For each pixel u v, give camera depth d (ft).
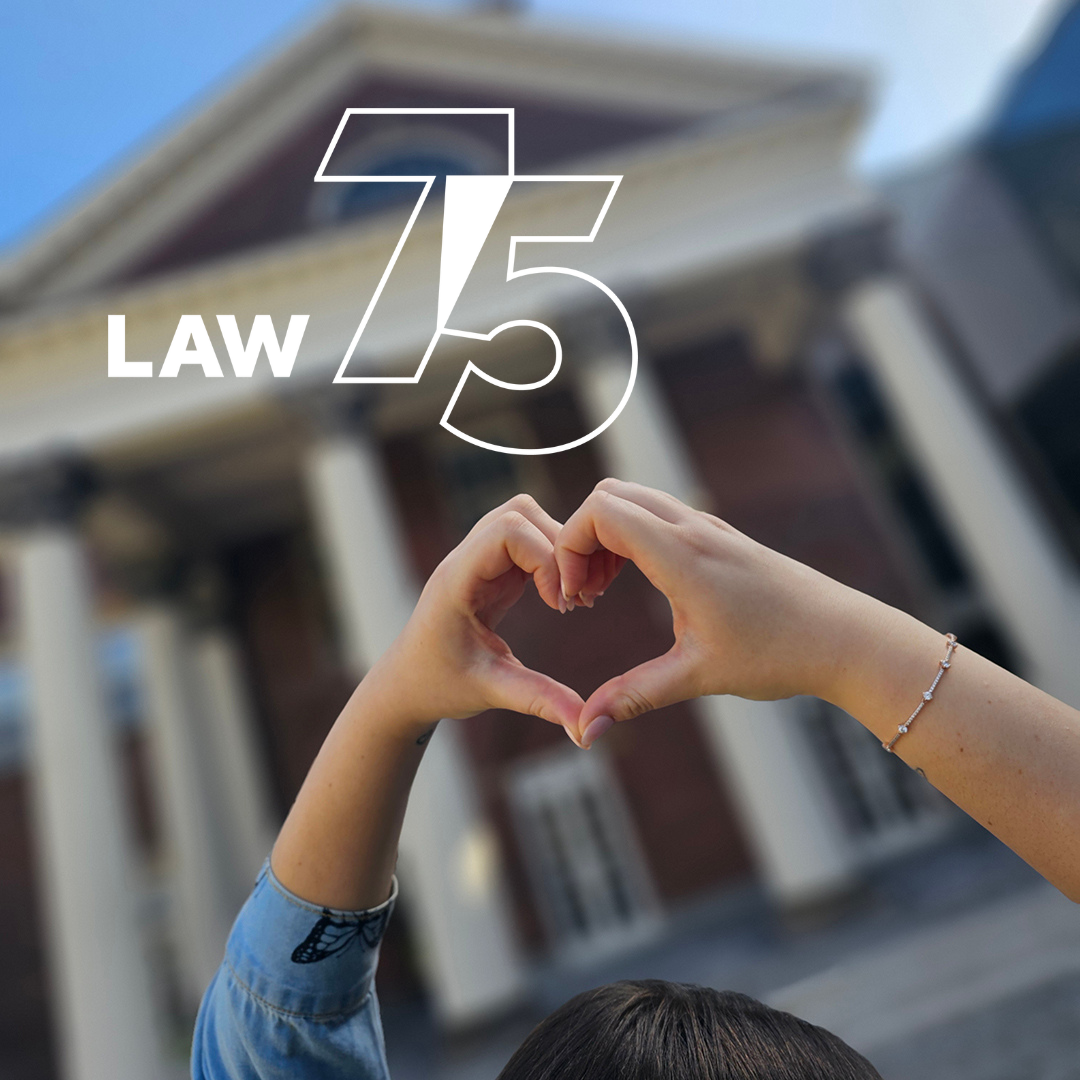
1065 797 1.46
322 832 2.17
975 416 42.16
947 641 1.69
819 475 53.67
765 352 54.75
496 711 49.75
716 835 47.47
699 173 44.62
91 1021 32.86
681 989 2.11
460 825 36.99
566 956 45.37
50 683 36.68
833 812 40.11
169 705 52.75
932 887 35.32
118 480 43.96
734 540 1.84
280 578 57.36
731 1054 1.83
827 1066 1.84
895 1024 20.34
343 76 47.73
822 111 43.98
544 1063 1.91
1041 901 27.68
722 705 38.50
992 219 49.85
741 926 41.04
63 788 35.35
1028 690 1.60
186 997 66.18
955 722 1.57
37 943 68.59
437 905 35.68
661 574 1.81
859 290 43.65
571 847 47.70
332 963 2.20
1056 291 46.24
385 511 40.57
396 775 2.15
